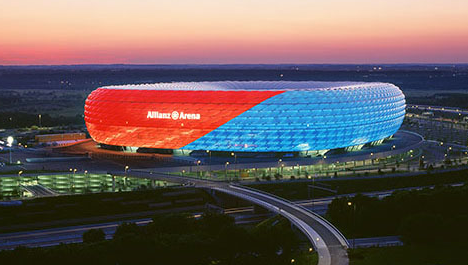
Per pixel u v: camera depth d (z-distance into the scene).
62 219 163.75
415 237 141.38
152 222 148.62
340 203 160.25
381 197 184.38
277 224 143.62
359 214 154.25
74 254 122.06
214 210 175.50
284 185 194.00
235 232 129.25
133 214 170.62
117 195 179.25
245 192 180.50
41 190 196.50
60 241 146.12
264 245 129.88
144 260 125.25
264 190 189.25
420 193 165.62
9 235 150.38
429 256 132.75
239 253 131.50
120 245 125.75
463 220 154.00
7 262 119.00
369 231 153.62
